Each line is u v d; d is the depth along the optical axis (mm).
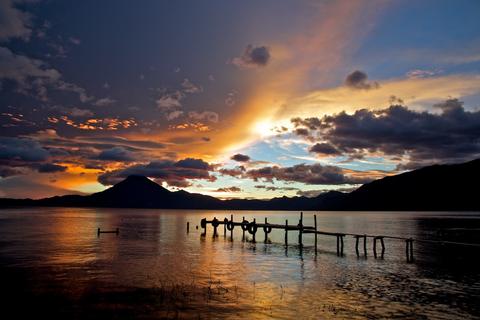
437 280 24250
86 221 109312
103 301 17484
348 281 23453
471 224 98875
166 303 17312
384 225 99000
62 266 27484
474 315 16547
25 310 15984
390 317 16047
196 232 68500
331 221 133000
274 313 16172
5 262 29375
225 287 20938
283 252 38656
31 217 134000
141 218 145250
